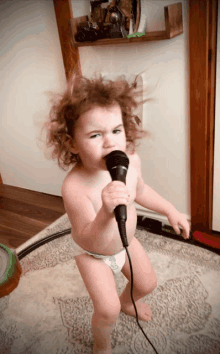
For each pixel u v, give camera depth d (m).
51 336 1.14
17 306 1.29
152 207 1.08
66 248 1.62
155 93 1.51
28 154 2.30
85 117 0.76
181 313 1.18
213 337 1.07
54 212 2.10
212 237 1.57
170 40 1.37
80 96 0.77
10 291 1.36
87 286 0.92
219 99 1.36
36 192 2.45
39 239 1.76
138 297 1.07
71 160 0.93
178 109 1.49
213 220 1.68
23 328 1.18
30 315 1.24
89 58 1.64
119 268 0.97
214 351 1.02
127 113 0.91
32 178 2.41
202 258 1.46
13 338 1.14
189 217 1.73
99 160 0.78
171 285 1.31
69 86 0.85
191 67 1.33
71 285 1.38
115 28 1.38
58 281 1.41
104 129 0.76
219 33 1.25
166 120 1.55
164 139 1.60
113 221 0.75
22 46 1.87
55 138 0.90
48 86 1.89
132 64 1.52
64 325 1.18
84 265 0.94
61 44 1.65
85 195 0.87
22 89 2.03
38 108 2.01
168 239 1.62
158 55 1.43
